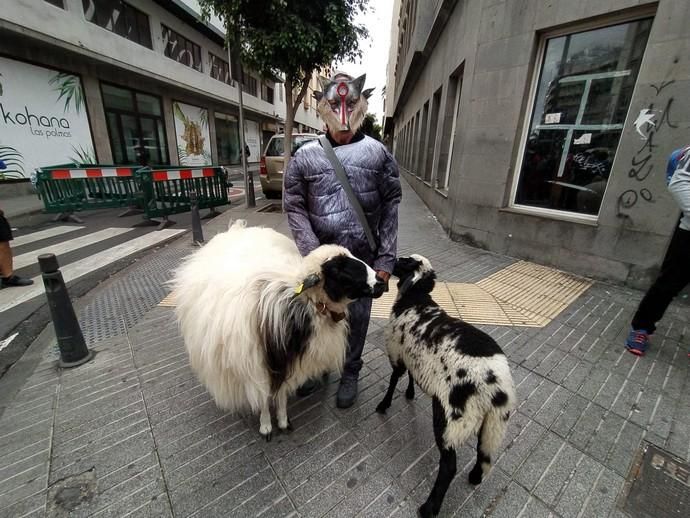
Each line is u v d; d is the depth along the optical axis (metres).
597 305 3.75
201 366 1.97
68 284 4.38
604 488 1.78
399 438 2.10
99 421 2.17
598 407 2.33
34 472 1.82
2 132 9.41
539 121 4.87
